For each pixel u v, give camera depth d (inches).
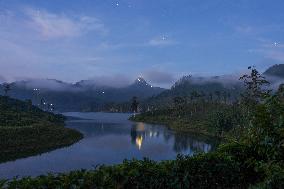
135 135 5492.1
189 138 4968.0
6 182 462.0
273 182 456.4
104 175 511.8
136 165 554.6
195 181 584.1
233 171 608.7
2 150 3348.9
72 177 494.0
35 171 2421.3
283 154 514.9
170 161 590.2
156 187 550.6
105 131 6304.1
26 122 5551.2
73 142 4419.3
